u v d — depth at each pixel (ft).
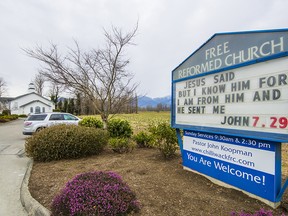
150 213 9.13
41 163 19.29
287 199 10.33
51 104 164.25
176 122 16.06
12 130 60.39
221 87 12.01
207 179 13.20
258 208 9.46
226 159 11.93
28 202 10.93
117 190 9.37
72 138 20.35
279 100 9.05
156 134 19.08
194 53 14.34
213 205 9.80
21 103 164.14
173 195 10.91
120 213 8.69
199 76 13.69
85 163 18.47
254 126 10.11
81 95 34.40
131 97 32.35
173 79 16.51
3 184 14.57
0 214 10.44
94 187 9.29
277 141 9.09
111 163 17.71
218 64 12.37
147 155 20.61
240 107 10.84
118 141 22.38
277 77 9.16
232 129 11.27
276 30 9.26
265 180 9.87
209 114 12.86
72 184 9.89
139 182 12.89
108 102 29.71
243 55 10.85
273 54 9.29
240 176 11.10
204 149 13.58
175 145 19.39
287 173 15.62
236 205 9.77
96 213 8.25
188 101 14.73
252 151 10.49
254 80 10.16
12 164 20.20
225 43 11.94
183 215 8.96
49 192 12.14
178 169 15.47
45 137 19.97
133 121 80.38
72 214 8.32
